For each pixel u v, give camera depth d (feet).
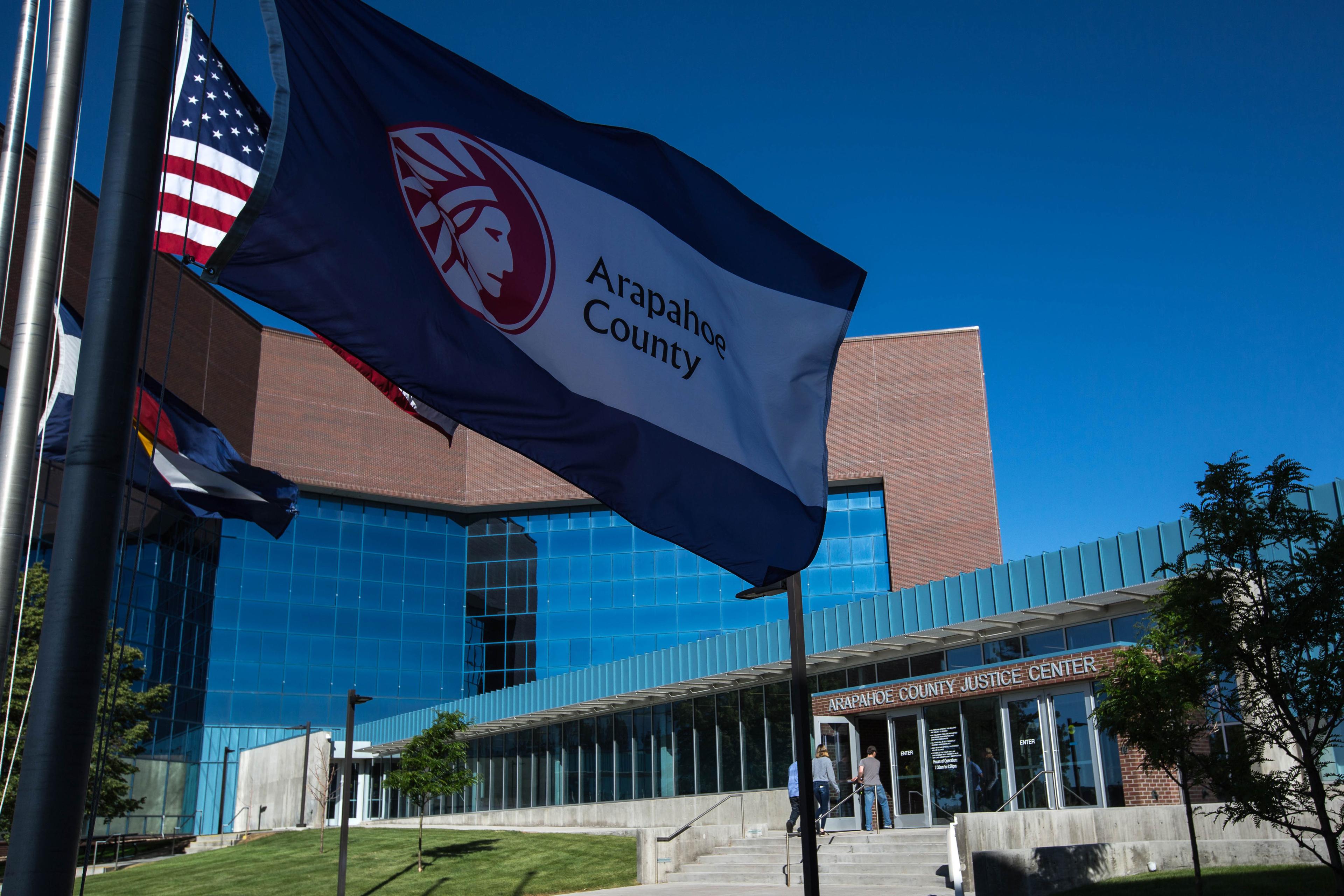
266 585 191.72
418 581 206.28
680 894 57.06
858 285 23.02
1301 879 40.16
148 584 156.15
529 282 17.12
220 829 164.45
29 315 22.09
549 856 80.53
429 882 73.67
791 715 92.22
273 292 13.58
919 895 49.78
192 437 41.75
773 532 19.98
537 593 208.64
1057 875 46.06
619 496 17.53
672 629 202.18
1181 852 48.26
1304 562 30.91
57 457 35.94
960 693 72.69
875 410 199.11
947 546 189.67
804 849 33.35
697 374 19.58
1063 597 68.33
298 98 14.43
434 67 16.75
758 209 21.83
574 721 124.98
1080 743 64.23
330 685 193.26
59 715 9.75
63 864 9.55
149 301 12.95
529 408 16.57
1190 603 32.19
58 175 22.49
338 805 163.53
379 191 15.19
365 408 205.46
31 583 67.72
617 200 19.07
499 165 17.15
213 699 182.29
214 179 26.50
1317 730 31.09
